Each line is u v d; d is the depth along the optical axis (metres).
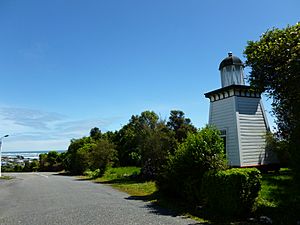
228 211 9.73
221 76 23.25
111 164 36.03
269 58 10.57
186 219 9.72
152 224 9.15
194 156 12.20
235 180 9.58
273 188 12.55
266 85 11.11
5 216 11.07
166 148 23.75
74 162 50.72
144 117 29.31
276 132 11.91
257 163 20.41
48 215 10.95
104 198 15.02
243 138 20.33
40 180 32.66
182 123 30.25
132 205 12.59
